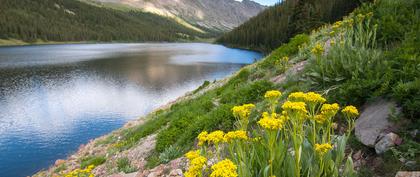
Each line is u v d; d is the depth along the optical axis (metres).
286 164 3.21
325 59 6.44
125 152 10.77
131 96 42.00
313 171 3.11
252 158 3.41
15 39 156.88
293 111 3.04
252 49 135.38
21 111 33.59
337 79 5.91
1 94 41.12
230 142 3.18
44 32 174.88
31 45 153.88
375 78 5.13
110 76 58.09
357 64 5.61
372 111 4.64
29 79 52.47
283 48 13.91
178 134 9.23
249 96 9.18
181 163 7.07
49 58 87.44
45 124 29.20
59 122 29.91
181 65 75.44
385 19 7.13
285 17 119.19
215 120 8.20
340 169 3.93
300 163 3.29
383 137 3.98
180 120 10.25
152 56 101.56
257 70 13.61
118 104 37.44
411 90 4.20
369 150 4.12
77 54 104.12
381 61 5.51
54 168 15.43
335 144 3.87
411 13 7.13
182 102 18.45
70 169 13.00
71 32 196.38
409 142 3.77
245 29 156.25
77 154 17.36
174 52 122.38
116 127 28.55
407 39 5.73
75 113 33.25
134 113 33.53
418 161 3.51
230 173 2.39
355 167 3.96
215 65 75.75
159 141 9.23
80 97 40.78
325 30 14.77
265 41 121.12
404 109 4.18
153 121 15.79
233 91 11.08
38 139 25.16
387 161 3.75
